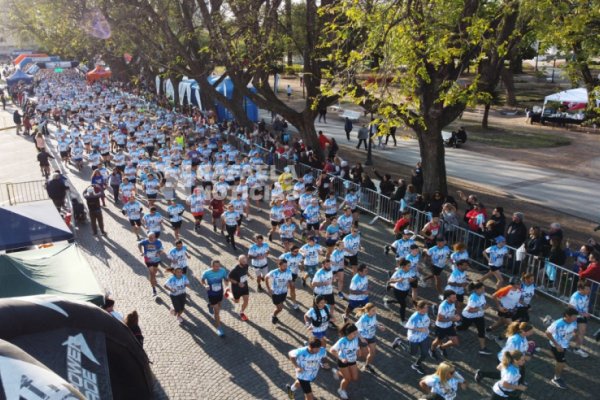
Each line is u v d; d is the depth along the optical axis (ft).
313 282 36.11
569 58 52.11
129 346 25.38
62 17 84.94
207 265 46.39
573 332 29.78
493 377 29.94
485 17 48.55
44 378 15.07
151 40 85.56
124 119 101.19
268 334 35.50
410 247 38.58
